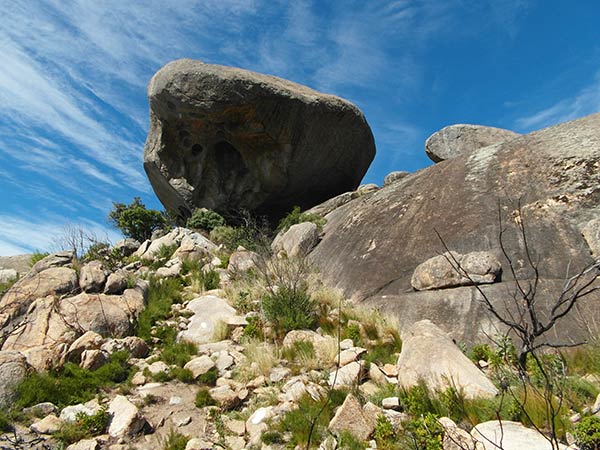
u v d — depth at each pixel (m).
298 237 11.86
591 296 6.16
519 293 6.62
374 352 6.30
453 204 9.45
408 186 11.40
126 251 14.62
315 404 4.74
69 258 9.60
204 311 8.28
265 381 5.73
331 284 9.62
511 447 3.32
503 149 10.45
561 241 7.33
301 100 14.77
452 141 16.22
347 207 13.05
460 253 8.06
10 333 6.75
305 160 15.86
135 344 6.80
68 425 4.66
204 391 5.44
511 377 4.68
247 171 16.27
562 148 9.11
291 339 6.76
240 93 14.03
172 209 18.61
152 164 16.34
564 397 4.02
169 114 15.22
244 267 10.85
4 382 5.22
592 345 5.25
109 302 7.78
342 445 3.95
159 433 4.75
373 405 4.44
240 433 4.62
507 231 7.97
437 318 7.01
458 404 4.23
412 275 8.28
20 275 11.90
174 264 11.35
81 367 5.95
